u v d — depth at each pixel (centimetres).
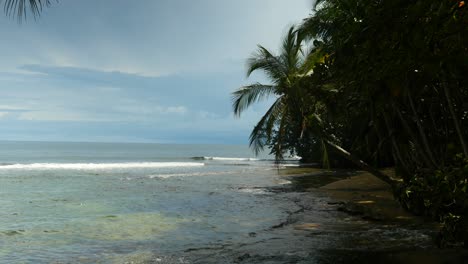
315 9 1498
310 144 4528
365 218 1264
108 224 1227
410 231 1027
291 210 1506
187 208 1566
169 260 816
